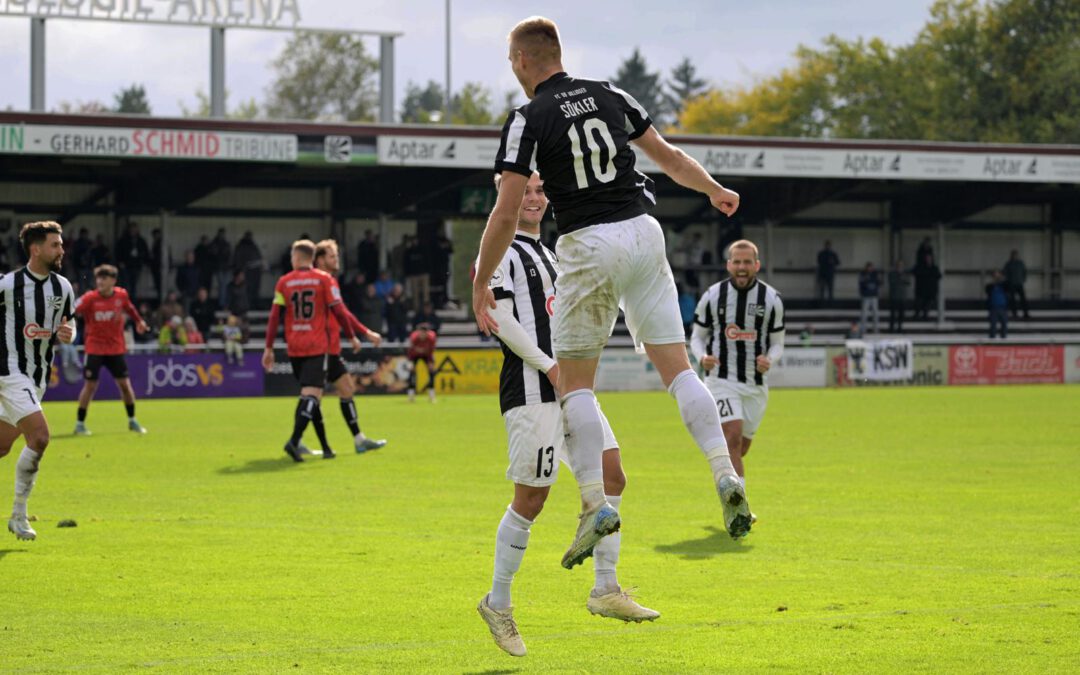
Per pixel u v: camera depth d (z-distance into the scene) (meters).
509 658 6.84
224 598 8.41
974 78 79.69
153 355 35.25
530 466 6.92
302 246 17.77
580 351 6.40
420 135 39.66
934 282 49.00
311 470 16.50
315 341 17.75
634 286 6.40
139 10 42.09
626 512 12.62
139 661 6.74
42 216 42.75
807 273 51.25
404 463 17.38
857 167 43.78
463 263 90.56
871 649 6.96
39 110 41.50
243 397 35.94
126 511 12.65
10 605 8.19
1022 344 41.72
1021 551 10.25
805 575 9.23
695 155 42.59
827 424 24.27
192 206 44.53
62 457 18.16
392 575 9.24
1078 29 76.88
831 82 88.81
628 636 7.36
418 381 36.97
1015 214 53.12
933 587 8.75
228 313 42.12
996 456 18.20
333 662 6.74
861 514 12.41
